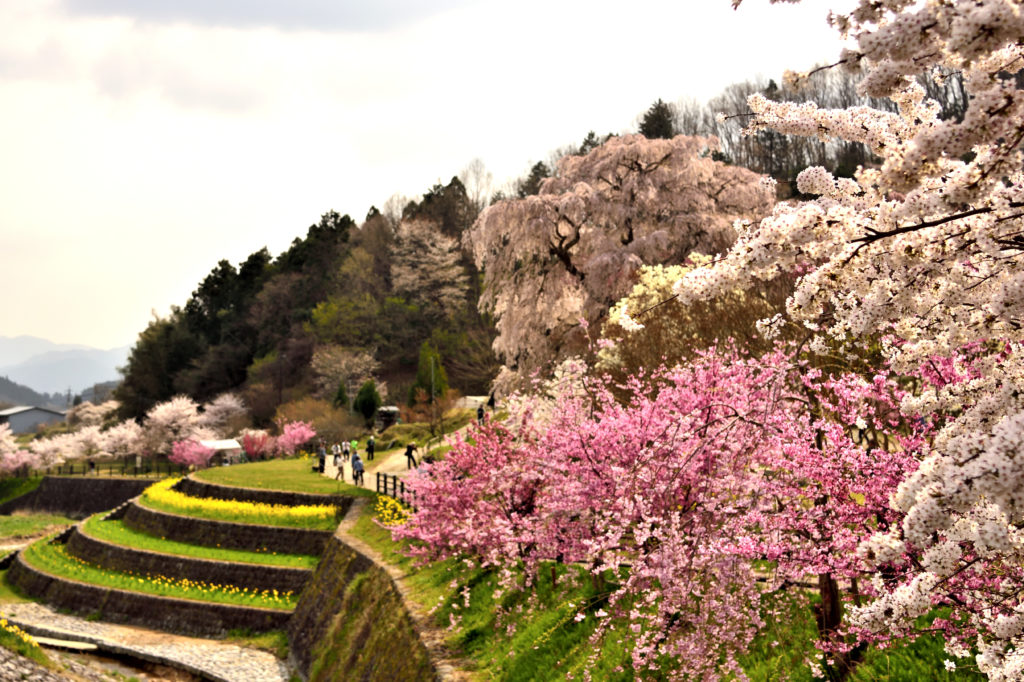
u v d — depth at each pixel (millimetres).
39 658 20750
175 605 30859
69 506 67750
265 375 89875
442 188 104625
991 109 3379
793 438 8141
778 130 4605
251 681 24484
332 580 26328
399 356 81875
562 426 13109
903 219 3922
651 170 34281
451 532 15891
